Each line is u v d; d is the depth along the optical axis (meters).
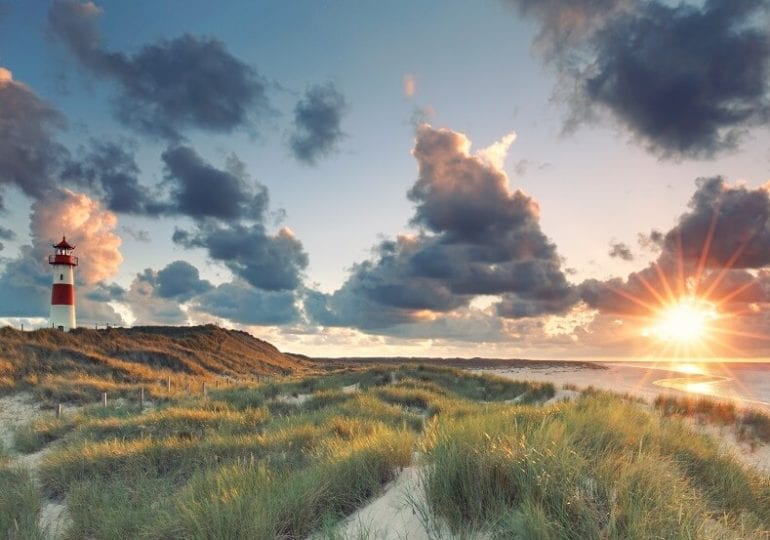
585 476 4.19
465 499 4.17
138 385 23.94
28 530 5.92
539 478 3.90
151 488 7.03
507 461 4.40
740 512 4.82
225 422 12.70
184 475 7.97
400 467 5.88
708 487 5.43
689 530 3.38
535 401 22.47
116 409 17.83
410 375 29.14
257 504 4.73
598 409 8.78
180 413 13.62
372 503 5.07
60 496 7.65
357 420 11.34
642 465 4.42
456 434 5.57
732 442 12.61
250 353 62.69
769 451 11.95
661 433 6.90
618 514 3.60
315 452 7.80
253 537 4.27
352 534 4.27
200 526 4.51
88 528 6.01
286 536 4.55
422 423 11.73
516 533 3.46
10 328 30.80
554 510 3.69
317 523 4.74
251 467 6.45
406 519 4.38
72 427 14.03
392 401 18.16
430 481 4.54
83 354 29.03
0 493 7.25
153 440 10.23
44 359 26.78
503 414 8.17
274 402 18.34
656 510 3.65
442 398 18.48
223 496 5.15
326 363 87.12
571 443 4.93
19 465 9.32
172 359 37.88
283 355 78.56
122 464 8.48
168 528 4.94
